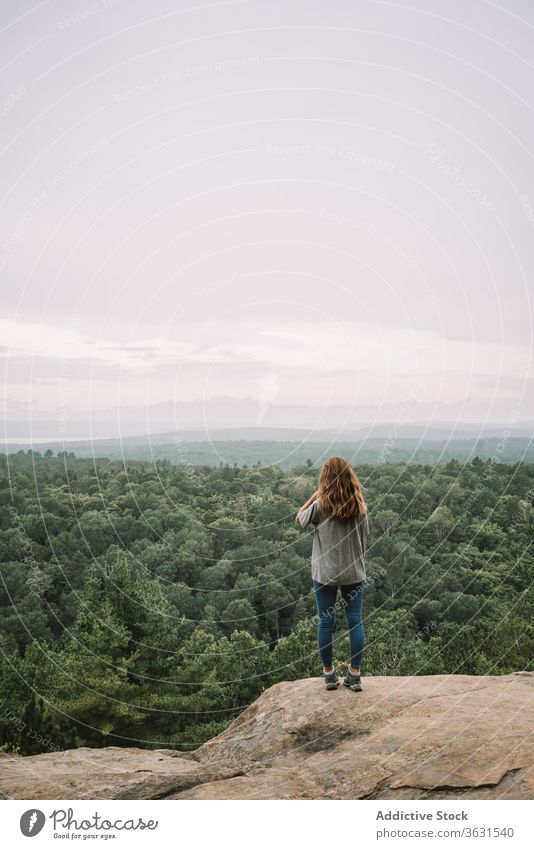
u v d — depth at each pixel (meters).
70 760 4.75
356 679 4.86
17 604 37.28
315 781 3.72
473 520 40.69
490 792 3.38
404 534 40.41
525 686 5.01
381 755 3.86
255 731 4.81
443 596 36.56
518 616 22.97
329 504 4.41
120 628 18.09
